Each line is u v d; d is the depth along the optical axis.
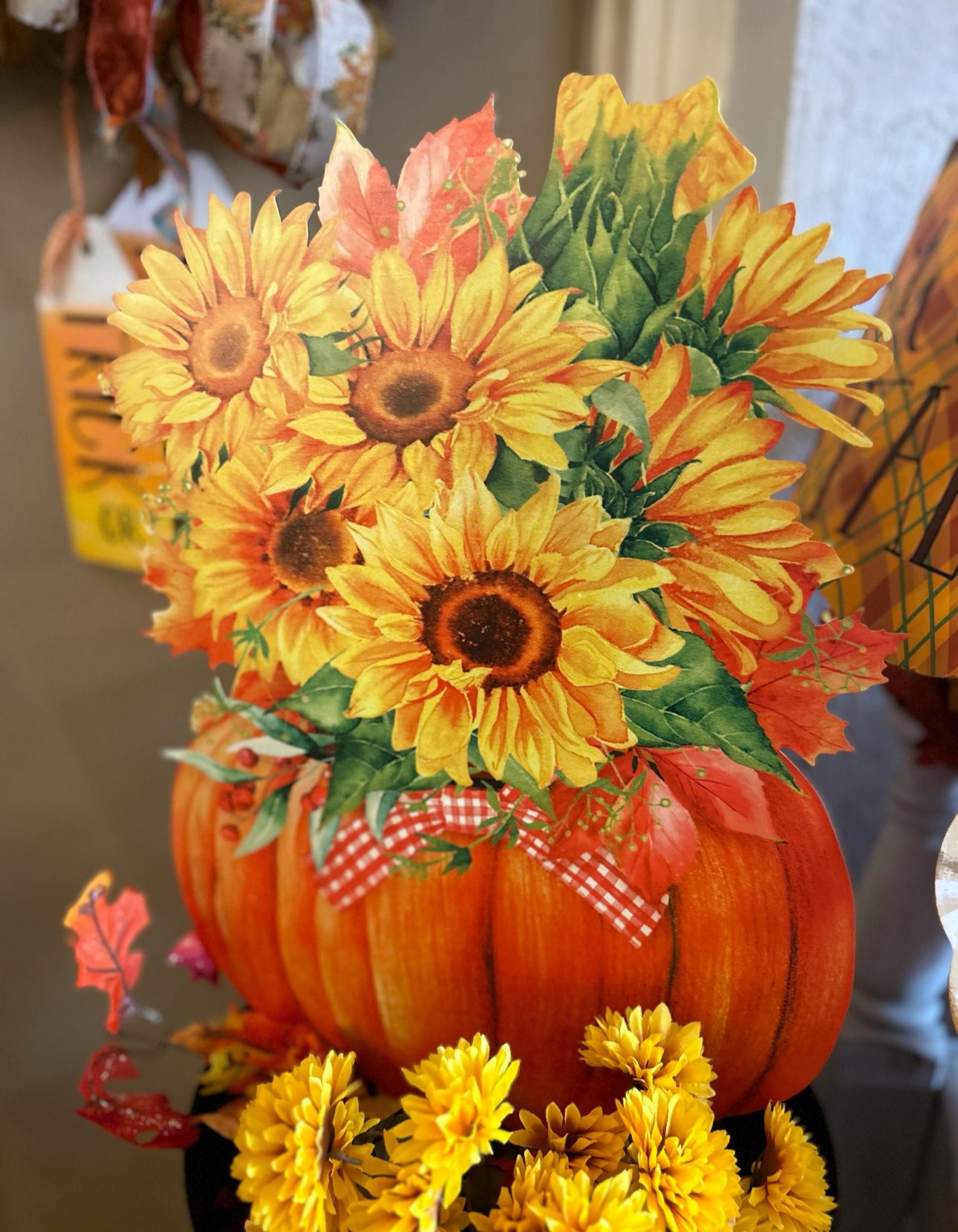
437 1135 0.37
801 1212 0.43
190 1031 0.59
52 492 0.80
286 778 0.50
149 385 0.44
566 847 0.47
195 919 0.55
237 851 0.52
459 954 0.49
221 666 0.49
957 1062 0.58
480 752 0.46
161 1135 0.53
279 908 0.52
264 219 0.41
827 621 0.45
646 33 0.63
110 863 0.86
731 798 0.45
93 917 0.53
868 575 0.47
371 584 0.45
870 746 0.65
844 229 0.65
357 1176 0.42
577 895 0.47
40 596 0.81
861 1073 0.59
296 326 0.42
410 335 0.41
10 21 0.66
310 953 0.52
